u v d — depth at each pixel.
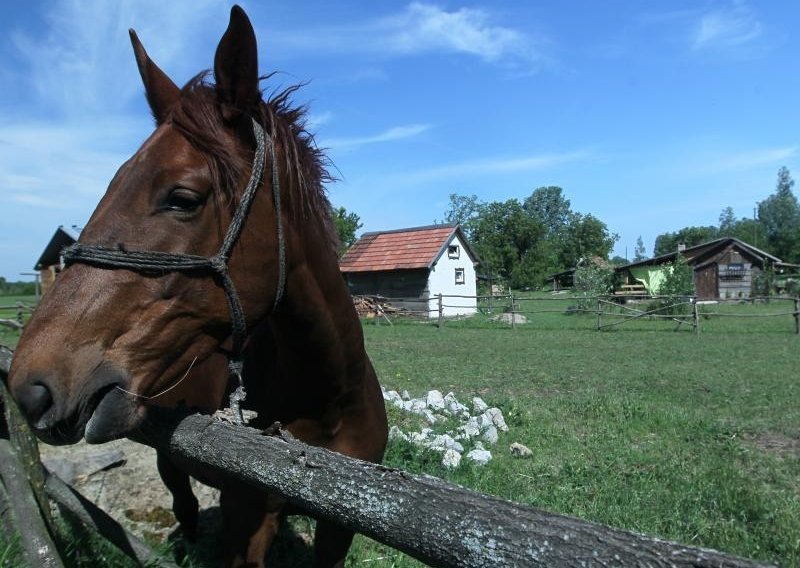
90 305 1.58
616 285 39.25
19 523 2.24
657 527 4.03
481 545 1.00
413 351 13.75
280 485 1.45
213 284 1.73
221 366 2.60
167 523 4.07
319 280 2.06
